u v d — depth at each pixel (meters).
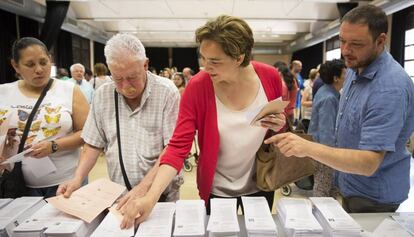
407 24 6.42
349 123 1.24
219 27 0.96
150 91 1.35
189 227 0.93
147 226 0.95
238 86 1.17
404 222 1.05
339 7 6.51
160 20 8.71
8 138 1.50
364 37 1.09
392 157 1.17
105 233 0.92
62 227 0.92
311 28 10.05
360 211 1.26
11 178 1.47
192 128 1.17
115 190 1.18
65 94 1.63
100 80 5.69
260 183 1.24
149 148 1.36
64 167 1.61
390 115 1.02
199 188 1.31
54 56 8.41
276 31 11.01
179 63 16.53
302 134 1.17
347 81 1.34
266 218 0.97
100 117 1.40
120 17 8.19
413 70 6.21
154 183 1.05
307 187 3.10
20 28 6.59
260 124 1.07
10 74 6.16
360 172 1.00
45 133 1.54
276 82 1.23
